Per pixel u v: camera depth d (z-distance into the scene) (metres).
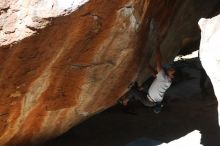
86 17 6.52
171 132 10.48
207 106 11.91
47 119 8.09
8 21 6.39
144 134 10.45
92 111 8.55
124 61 7.82
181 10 9.70
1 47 6.32
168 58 10.85
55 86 7.43
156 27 8.58
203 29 7.56
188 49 14.80
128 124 11.09
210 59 6.87
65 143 10.08
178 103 12.23
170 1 8.74
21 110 7.51
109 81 8.02
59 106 7.83
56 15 6.26
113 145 9.95
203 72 12.22
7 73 6.76
